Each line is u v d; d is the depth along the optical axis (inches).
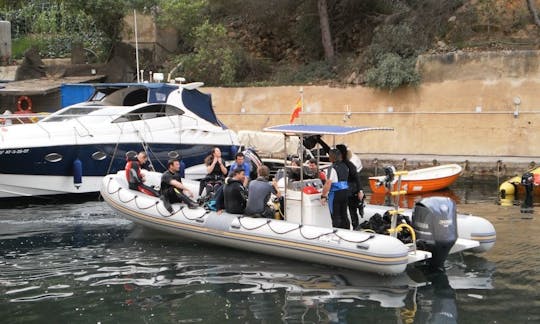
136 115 577.0
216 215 371.9
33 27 1152.8
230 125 842.2
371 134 777.6
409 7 846.5
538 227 412.2
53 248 381.4
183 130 593.3
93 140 541.0
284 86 821.9
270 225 343.6
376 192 579.2
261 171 369.1
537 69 693.9
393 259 297.9
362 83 784.3
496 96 714.8
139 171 448.5
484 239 338.0
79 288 302.0
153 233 421.1
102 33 1010.7
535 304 271.0
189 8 938.7
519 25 759.7
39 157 516.7
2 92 788.6
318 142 373.7
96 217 474.6
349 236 313.3
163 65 939.3
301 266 335.3
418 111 754.8
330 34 895.1
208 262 346.6
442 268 325.4
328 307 270.7
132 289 299.6
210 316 262.2
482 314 260.4
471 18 775.7
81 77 913.5
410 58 769.6
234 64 892.6
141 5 910.4
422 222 316.2
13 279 317.1
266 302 278.4
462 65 729.6
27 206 522.0
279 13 944.3
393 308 268.7
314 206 345.4
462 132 731.4
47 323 257.3
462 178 655.8
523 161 660.1
